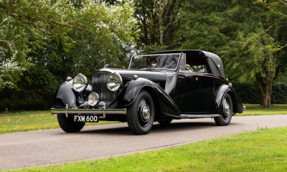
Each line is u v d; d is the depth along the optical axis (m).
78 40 18.17
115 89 5.08
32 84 19.45
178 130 6.09
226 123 7.00
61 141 4.53
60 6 10.82
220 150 3.44
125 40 11.30
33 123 8.98
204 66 7.01
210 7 21.31
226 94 7.09
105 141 4.50
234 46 18.22
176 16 24.52
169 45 25.17
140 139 4.69
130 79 5.36
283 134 4.57
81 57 19.31
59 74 20.19
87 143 4.32
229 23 19.88
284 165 2.68
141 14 27.66
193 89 6.32
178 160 3.02
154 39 29.09
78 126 5.91
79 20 11.11
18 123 9.29
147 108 5.24
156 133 5.50
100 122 8.12
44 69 18.55
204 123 8.04
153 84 5.29
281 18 18.52
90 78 21.17
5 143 4.58
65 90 5.58
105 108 5.11
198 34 20.78
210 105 6.78
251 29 19.16
